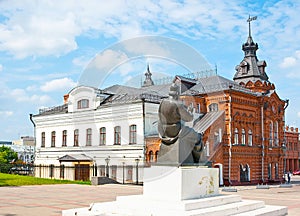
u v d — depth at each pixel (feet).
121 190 80.12
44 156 133.90
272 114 148.46
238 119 130.11
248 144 134.92
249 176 134.41
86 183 101.19
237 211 34.37
